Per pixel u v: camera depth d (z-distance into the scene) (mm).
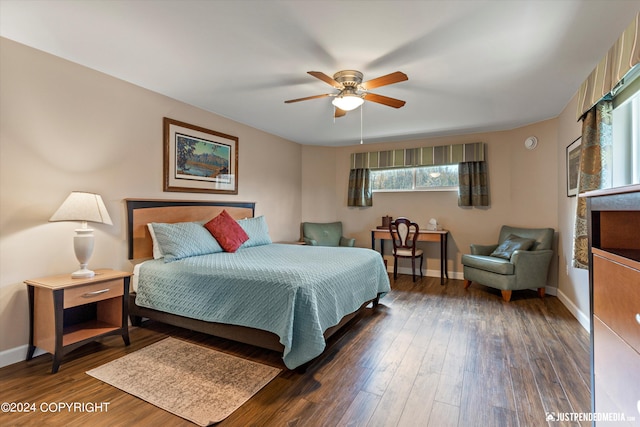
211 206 3930
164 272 2738
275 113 3957
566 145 3584
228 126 4207
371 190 5785
